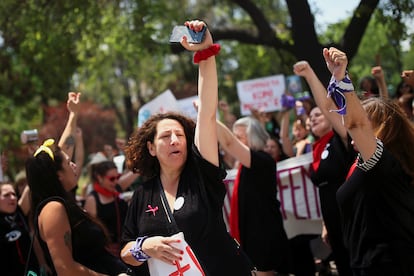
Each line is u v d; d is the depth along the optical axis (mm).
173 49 10602
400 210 3637
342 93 3457
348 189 3762
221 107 8414
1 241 4637
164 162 3355
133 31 10562
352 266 3816
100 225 3875
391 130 3762
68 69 10164
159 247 3178
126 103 23656
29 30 9617
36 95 15359
